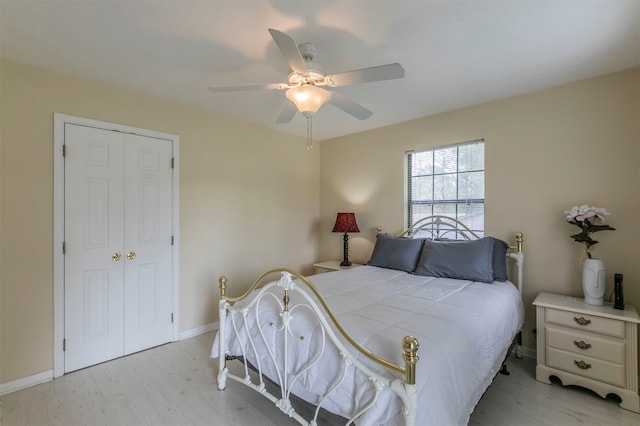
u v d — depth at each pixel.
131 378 2.31
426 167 3.43
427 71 2.29
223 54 2.06
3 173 2.12
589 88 2.42
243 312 1.94
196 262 3.15
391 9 1.60
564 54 2.06
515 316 2.28
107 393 2.12
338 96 1.93
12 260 2.15
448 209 3.26
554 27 1.75
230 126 3.44
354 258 4.07
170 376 2.35
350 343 1.38
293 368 1.60
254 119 3.50
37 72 2.25
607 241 2.35
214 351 2.18
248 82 2.50
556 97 2.57
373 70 1.60
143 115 2.78
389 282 2.56
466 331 1.60
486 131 2.94
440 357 1.34
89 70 2.30
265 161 3.81
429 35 1.84
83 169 2.46
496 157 2.88
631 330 1.96
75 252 2.41
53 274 2.31
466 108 3.07
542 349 2.29
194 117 3.13
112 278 2.60
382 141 3.77
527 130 2.71
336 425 1.76
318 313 1.51
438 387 1.25
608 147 2.35
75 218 2.42
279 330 1.72
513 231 2.79
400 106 3.04
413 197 3.55
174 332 2.98
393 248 3.17
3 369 2.12
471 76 2.39
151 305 2.83
